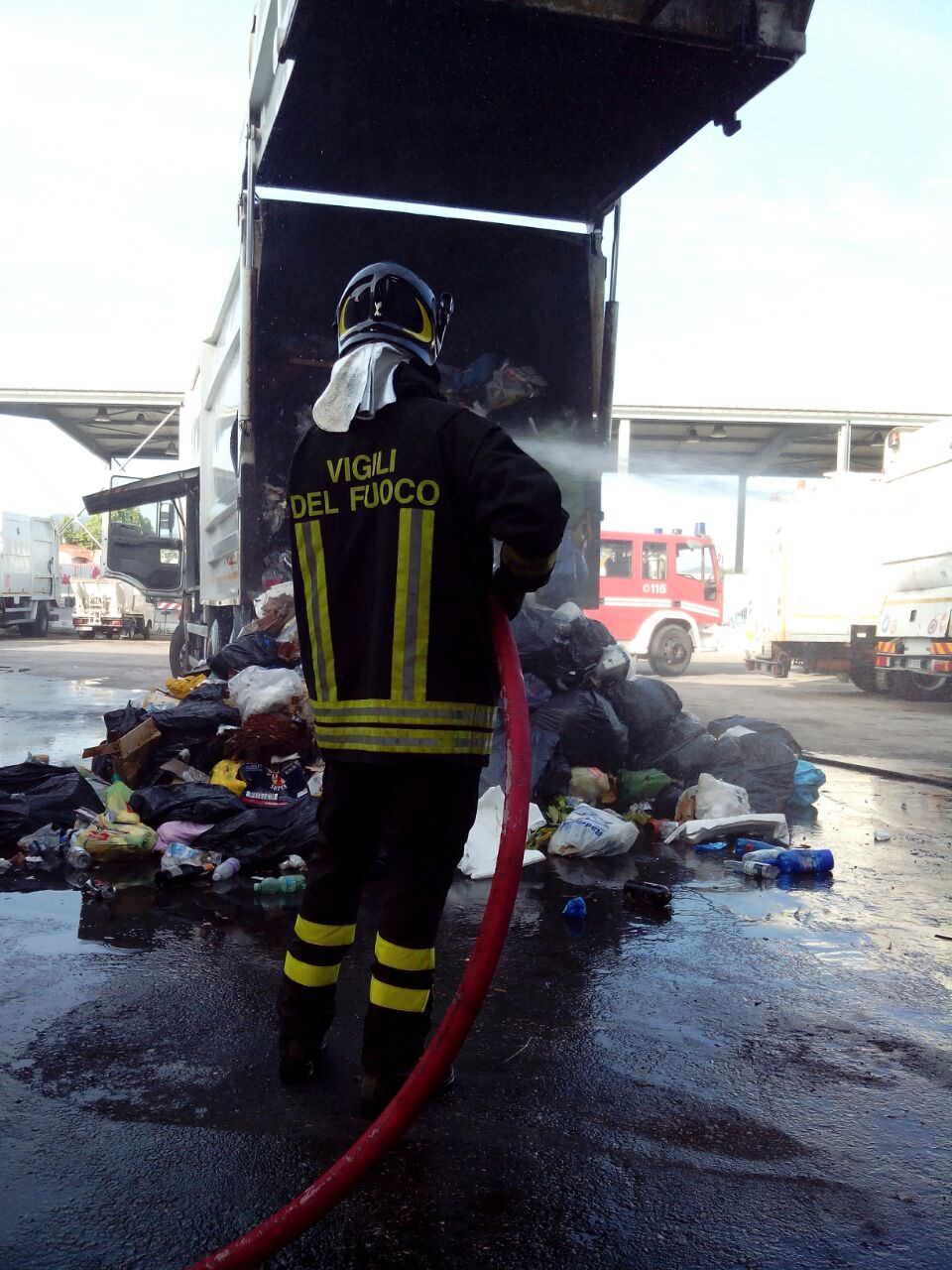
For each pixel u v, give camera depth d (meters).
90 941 3.26
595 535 7.49
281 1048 2.31
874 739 9.44
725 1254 1.73
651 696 5.73
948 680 13.55
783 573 17.72
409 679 2.07
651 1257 1.72
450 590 2.08
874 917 3.73
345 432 2.19
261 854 4.14
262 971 3.00
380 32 4.69
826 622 17.41
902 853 4.80
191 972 2.98
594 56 4.88
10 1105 2.16
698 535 19.88
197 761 4.99
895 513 14.15
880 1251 1.74
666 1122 2.17
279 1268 1.67
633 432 21.39
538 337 7.46
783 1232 1.79
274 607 6.21
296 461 2.32
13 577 26.53
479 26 4.62
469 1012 1.65
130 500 12.62
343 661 2.17
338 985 2.93
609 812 4.91
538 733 5.14
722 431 21.45
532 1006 2.79
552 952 3.26
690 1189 1.92
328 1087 2.28
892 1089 2.34
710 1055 2.51
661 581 19.73
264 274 6.97
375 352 2.17
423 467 2.07
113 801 4.54
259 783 4.63
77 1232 1.73
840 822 5.55
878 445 23.00
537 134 5.82
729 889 4.09
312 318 7.18
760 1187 1.93
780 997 2.90
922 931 3.56
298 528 2.28
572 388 7.48
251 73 6.14
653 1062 2.46
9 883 3.96
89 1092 2.23
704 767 5.69
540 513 1.93
